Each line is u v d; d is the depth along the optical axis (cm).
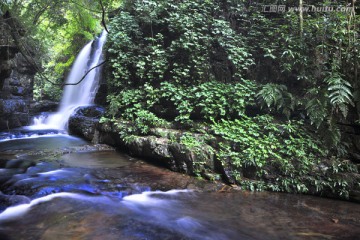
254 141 601
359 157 573
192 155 618
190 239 369
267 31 745
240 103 659
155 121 754
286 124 638
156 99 781
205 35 804
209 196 525
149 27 909
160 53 811
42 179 532
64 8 1073
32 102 1360
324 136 580
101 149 838
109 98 883
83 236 358
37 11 1026
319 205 496
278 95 630
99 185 527
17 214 402
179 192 536
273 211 466
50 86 1814
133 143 745
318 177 544
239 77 769
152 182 568
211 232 391
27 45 1115
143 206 467
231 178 581
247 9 835
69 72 1700
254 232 395
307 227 411
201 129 683
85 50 1605
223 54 800
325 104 567
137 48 877
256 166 578
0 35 870
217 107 685
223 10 843
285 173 562
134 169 652
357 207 491
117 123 822
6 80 1218
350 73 605
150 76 820
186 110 721
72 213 418
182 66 794
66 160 701
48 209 423
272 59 748
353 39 605
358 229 407
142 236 368
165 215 438
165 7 857
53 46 1738
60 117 1249
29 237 349
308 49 662
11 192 470
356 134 593
